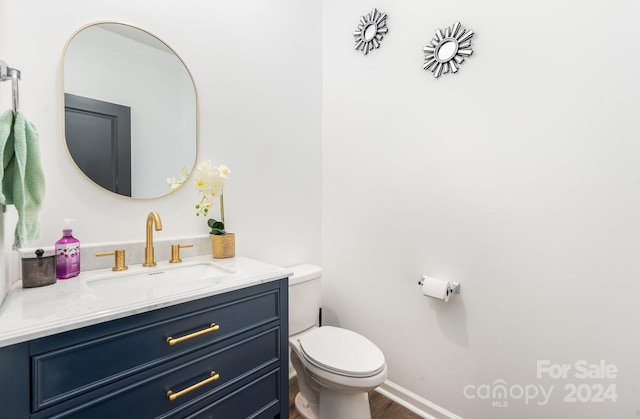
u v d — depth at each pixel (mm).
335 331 1533
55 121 1052
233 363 990
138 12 1234
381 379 1211
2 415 589
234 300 988
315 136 1983
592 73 1037
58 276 974
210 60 1454
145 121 1259
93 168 1133
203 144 1433
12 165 763
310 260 1965
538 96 1155
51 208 1046
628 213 983
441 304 1462
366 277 1791
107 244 1137
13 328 615
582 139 1062
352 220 1862
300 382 1574
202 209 1423
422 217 1526
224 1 1507
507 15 1228
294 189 1854
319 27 1999
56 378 649
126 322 749
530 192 1184
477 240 1335
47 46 1031
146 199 1263
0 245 770
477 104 1320
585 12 1048
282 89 1774
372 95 1739
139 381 774
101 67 1149
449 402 1438
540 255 1167
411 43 1553
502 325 1270
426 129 1500
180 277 1217
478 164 1323
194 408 889
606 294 1029
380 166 1707
